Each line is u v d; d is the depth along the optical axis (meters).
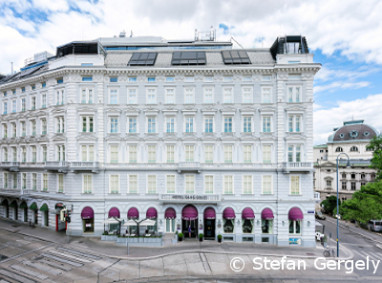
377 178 46.25
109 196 33.72
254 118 33.28
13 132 41.72
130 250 28.70
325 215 56.97
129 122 34.41
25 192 38.28
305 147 32.47
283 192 32.34
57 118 36.06
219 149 33.41
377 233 41.12
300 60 33.50
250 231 32.97
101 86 34.16
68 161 33.66
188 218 31.58
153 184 33.91
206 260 26.52
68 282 21.19
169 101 34.34
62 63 35.16
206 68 33.44
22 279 21.66
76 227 33.28
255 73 33.66
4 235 33.53
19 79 40.53
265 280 22.52
